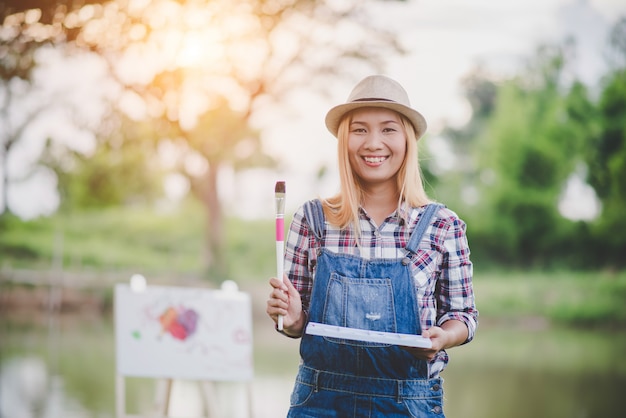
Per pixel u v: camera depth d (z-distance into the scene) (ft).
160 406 14.79
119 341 14.47
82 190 67.00
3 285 54.90
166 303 14.82
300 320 7.31
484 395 24.79
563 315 54.85
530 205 66.08
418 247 7.21
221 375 14.69
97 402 22.24
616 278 60.95
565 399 24.04
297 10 49.39
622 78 66.59
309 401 7.14
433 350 6.70
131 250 65.41
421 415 7.02
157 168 66.59
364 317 7.04
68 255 63.57
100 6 37.01
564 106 67.31
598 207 65.57
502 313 55.21
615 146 66.08
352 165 7.43
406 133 7.36
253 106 52.70
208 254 61.36
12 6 32.19
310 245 7.44
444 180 68.64
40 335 39.93
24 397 22.80
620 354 35.86
